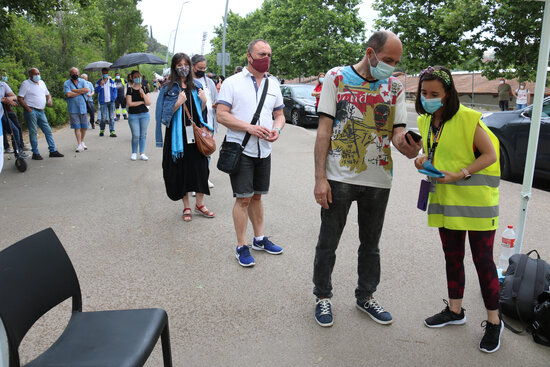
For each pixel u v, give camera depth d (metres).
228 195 6.30
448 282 3.04
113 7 33.41
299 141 11.41
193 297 3.46
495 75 19.36
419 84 2.70
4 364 1.87
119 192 6.45
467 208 2.72
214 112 6.18
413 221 5.17
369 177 2.92
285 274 3.85
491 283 2.76
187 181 5.03
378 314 3.12
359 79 2.81
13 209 5.64
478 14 18.09
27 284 1.91
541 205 5.76
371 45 2.62
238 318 3.17
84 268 3.96
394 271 3.90
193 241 4.59
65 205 5.82
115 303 3.37
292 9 30.08
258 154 3.89
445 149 2.73
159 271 3.91
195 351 2.79
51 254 2.10
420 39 21.11
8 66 13.11
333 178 2.91
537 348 2.83
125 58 11.11
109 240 4.62
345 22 27.19
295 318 3.17
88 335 2.05
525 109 7.14
